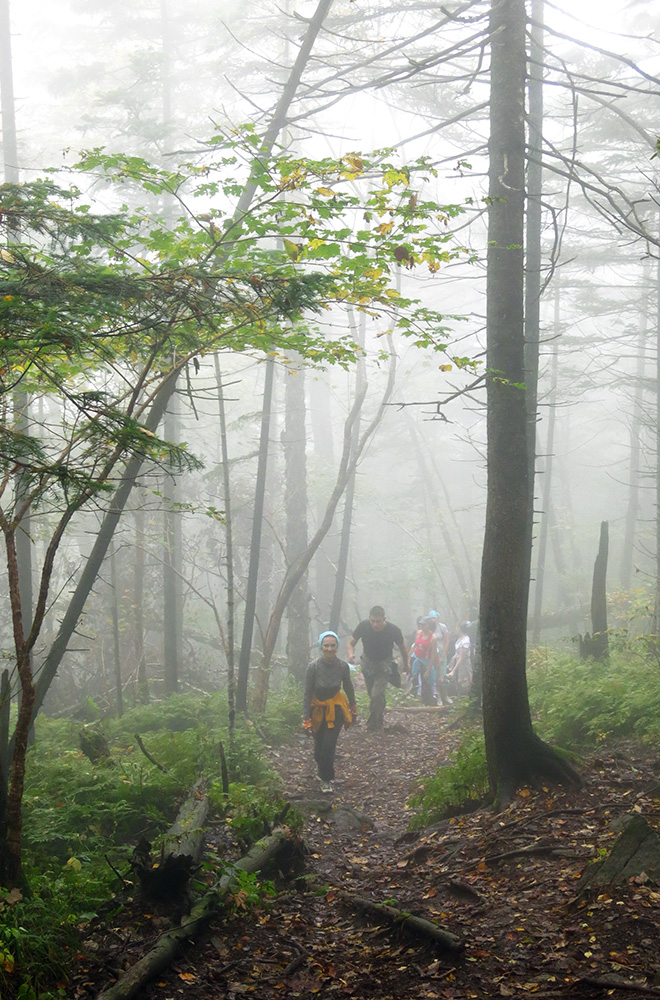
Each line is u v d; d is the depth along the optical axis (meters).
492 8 8.19
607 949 4.39
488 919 5.07
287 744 11.86
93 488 4.49
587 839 6.01
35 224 5.62
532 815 6.73
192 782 7.77
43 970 4.23
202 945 4.99
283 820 6.70
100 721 11.86
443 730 12.59
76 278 5.09
